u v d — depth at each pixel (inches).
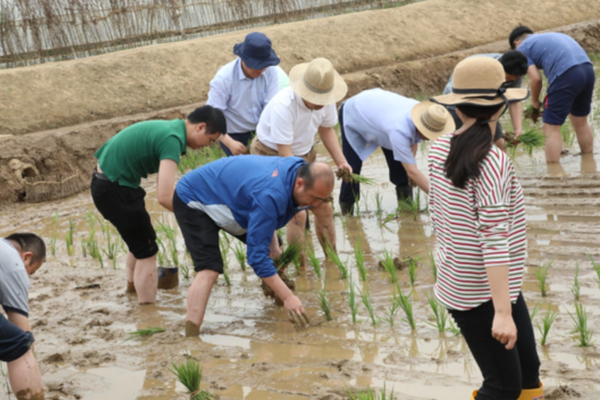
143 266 198.4
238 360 156.6
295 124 213.8
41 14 557.3
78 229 294.2
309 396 135.3
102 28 599.2
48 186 360.2
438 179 104.5
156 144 181.2
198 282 173.2
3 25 546.6
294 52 597.9
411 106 239.6
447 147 104.4
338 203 290.2
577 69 275.4
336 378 142.3
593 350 142.5
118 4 603.8
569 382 130.5
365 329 167.3
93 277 229.5
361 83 550.0
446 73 594.6
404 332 163.0
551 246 207.0
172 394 143.1
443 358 146.5
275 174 161.3
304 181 156.9
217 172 171.6
